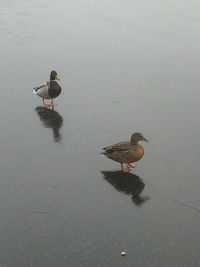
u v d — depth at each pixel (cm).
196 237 713
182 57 1475
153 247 696
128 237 717
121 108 1148
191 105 1161
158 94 1227
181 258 674
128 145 847
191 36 1652
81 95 1223
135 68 1398
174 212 768
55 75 1122
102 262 670
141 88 1264
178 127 1052
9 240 715
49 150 963
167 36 1658
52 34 1705
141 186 835
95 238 717
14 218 762
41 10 1995
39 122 1084
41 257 681
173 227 735
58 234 726
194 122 1074
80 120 1089
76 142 992
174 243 703
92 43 1611
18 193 826
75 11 1975
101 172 880
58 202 800
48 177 870
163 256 679
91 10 1983
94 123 1074
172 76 1339
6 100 1202
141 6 2017
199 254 680
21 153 955
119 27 1762
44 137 1016
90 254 685
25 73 1374
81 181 855
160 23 1792
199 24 1767
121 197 808
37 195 820
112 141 994
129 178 859
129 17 1875
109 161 916
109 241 710
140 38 1647
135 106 1159
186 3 2039
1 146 985
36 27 1781
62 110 1141
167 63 1431
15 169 898
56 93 1120
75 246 701
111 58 1479
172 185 837
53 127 1059
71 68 1404
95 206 788
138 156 841
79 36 1681
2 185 849
